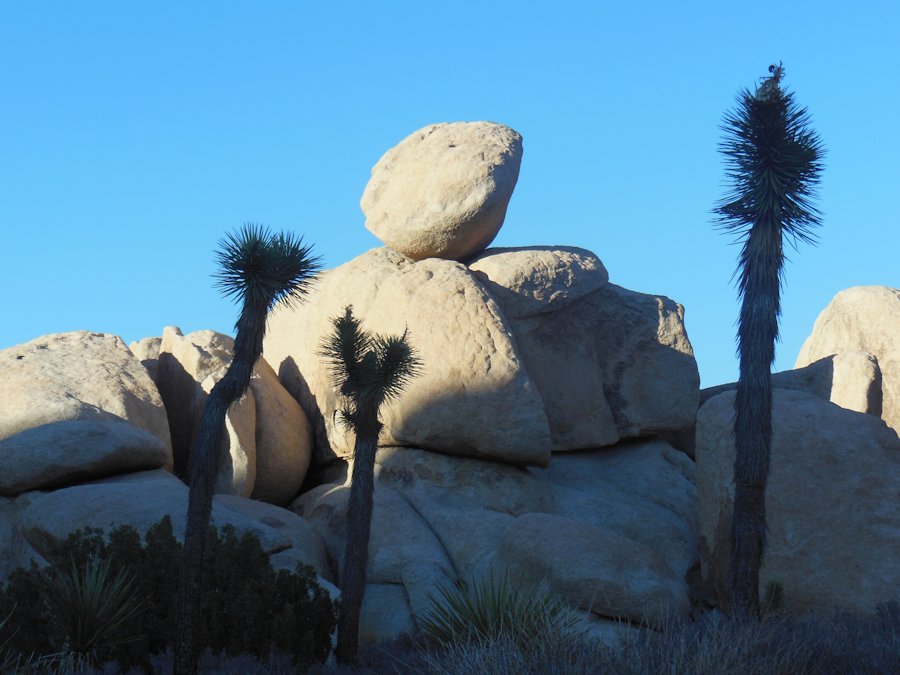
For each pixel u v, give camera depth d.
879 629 11.36
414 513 21.05
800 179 14.73
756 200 14.65
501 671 8.54
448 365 21.81
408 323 22.53
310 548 19.81
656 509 22.94
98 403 21.42
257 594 12.91
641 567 17.66
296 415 23.97
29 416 20.41
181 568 10.38
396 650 13.95
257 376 23.75
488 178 23.94
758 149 14.81
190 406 23.66
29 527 17.61
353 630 13.09
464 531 20.16
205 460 10.48
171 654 11.98
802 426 19.52
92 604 11.85
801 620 12.77
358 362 13.66
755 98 14.84
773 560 18.58
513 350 22.06
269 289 10.72
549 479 23.25
